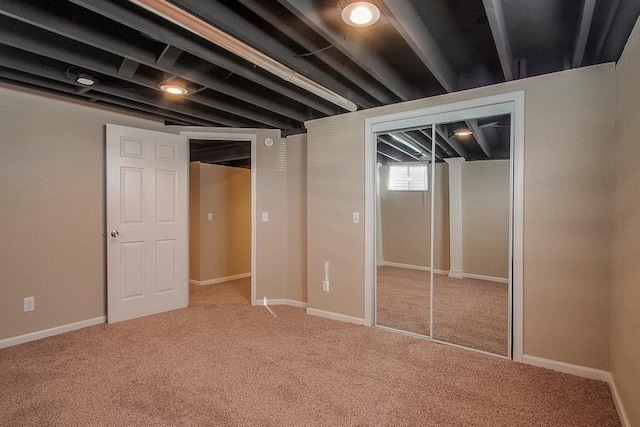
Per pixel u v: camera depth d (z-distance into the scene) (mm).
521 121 2574
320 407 2012
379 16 1803
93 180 3430
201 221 5266
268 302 4211
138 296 3648
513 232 2631
